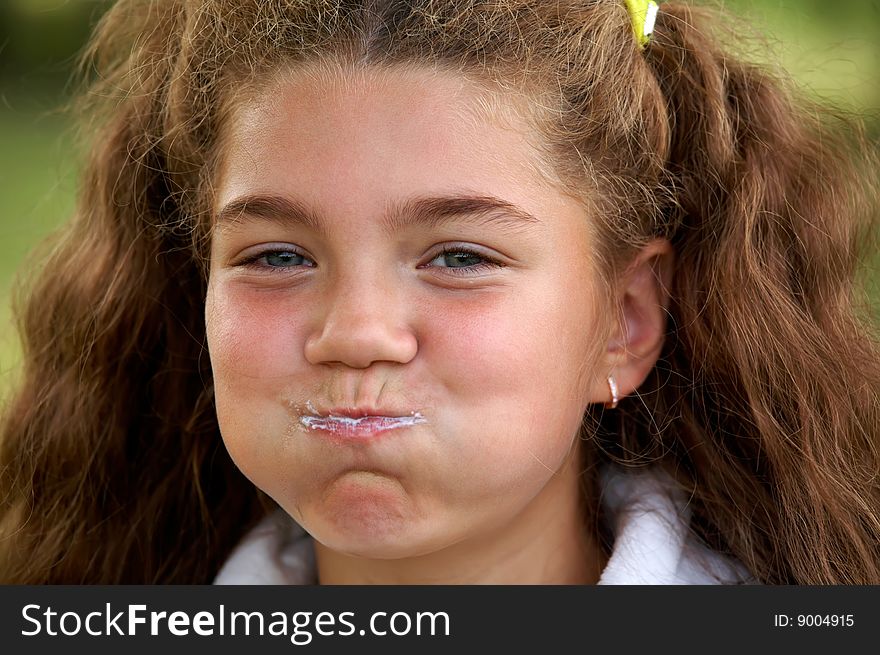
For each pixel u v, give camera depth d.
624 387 1.96
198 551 2.31
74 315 2.31
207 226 1.92
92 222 2.32
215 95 1.84
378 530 1.65
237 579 2.11
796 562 2.04
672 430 2.08
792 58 2.88
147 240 2.21
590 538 2.10
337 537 1.67
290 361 1.66
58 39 5.26
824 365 2.06
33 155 5.01
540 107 1.74
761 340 2.04
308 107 1.66
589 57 1.82
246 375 1.69
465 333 1.63
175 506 2.31
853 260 2.15
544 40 1.78
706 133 2.04
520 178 1.69
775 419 2.05
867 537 2.05
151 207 2.18
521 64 1.73
